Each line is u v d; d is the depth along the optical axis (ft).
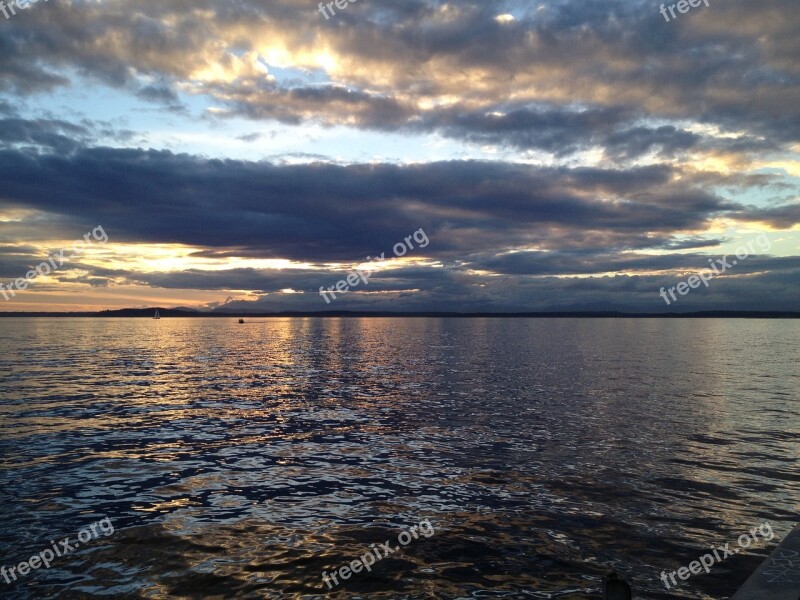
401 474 51.42
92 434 68.18
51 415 80.74
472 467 53.83
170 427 73.05
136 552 34.09
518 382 123.03
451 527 38.45
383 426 74.13
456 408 88.84
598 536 36.83
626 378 130.52
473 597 28.78
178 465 54.34
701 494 45.42
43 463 54.49
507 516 40.45
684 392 106.52
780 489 46.70
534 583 30.32
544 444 63.46
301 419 79.36
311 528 38.24
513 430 71.36
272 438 66.85
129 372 142.51
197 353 214.69
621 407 89.35
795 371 146.92
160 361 177.68
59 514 40.50
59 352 213.25
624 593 22.94
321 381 125.59
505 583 30.32
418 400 97.09
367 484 48.37
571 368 155.43
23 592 28.99
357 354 212.64
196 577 30.81
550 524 38.91
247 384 119.65
